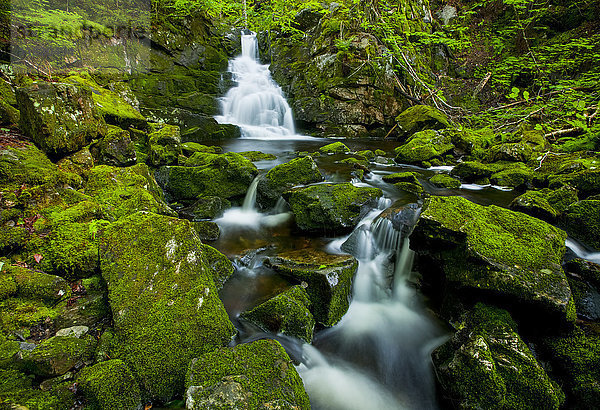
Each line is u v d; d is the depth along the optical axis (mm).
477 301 3150
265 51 18188
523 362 2508
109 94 7496
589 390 2408
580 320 2982
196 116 11398
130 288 2789
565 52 11664
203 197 5980
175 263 3025
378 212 5141
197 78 13594
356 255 4570
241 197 6285
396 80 13797
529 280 2902
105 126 5469
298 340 3248
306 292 3691
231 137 12164
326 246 4801
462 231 3402
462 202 3992
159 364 2467
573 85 9016
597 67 10461
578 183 5410
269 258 4289
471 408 2439
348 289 3904
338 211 4906
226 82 14539
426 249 3795
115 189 4426
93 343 2543
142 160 6516
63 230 3322
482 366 2508
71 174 4180
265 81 16078
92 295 2963
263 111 14023
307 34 16047
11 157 3799
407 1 15875
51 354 2252
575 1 14117
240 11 16234
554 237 3457
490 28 17172
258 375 2367
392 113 13953
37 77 6344
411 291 4121
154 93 11633
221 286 3809
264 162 8023
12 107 4906
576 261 3393
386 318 3822
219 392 2150
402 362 3266
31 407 1966
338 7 14711
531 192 5383
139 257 2990
